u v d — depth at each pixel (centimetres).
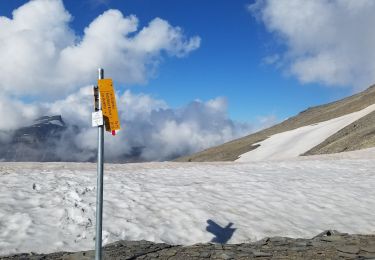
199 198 1555
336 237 1157
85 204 1370
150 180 1898
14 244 1042
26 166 2355
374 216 1456
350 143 6612
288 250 1021
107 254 966
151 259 936
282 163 2880
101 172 813
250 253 995
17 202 1346
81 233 1145
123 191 1593
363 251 995
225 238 1187
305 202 1589
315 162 2928
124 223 1232
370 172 2394
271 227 1290
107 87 789
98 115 796
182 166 2670
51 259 934
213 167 2562
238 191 1712
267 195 1664
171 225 1251
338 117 11600
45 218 1224
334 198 1672
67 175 1870
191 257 956
